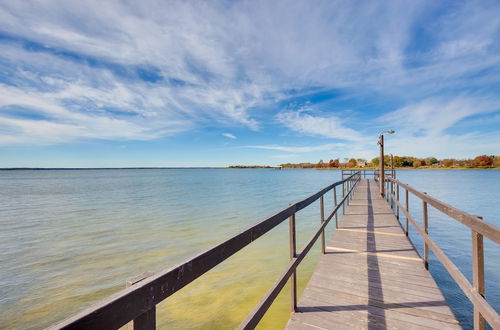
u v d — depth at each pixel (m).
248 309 4.92
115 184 57.81
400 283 3.11
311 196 3.10
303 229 11.58
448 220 14.24
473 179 58.31
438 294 2.83
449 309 2.54
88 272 7.27
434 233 11.38
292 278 2.50
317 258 7.62
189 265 1.00
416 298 2.76
